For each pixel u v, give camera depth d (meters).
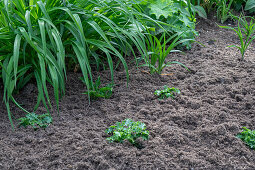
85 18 2.27
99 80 2.29
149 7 2.69
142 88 2.36
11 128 2.08
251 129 2.09
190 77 2.45
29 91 2.30
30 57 2.26
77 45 2.18
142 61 2.59
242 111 2.20
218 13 3.17
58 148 1.98
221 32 3.02
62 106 2.22
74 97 2.28
